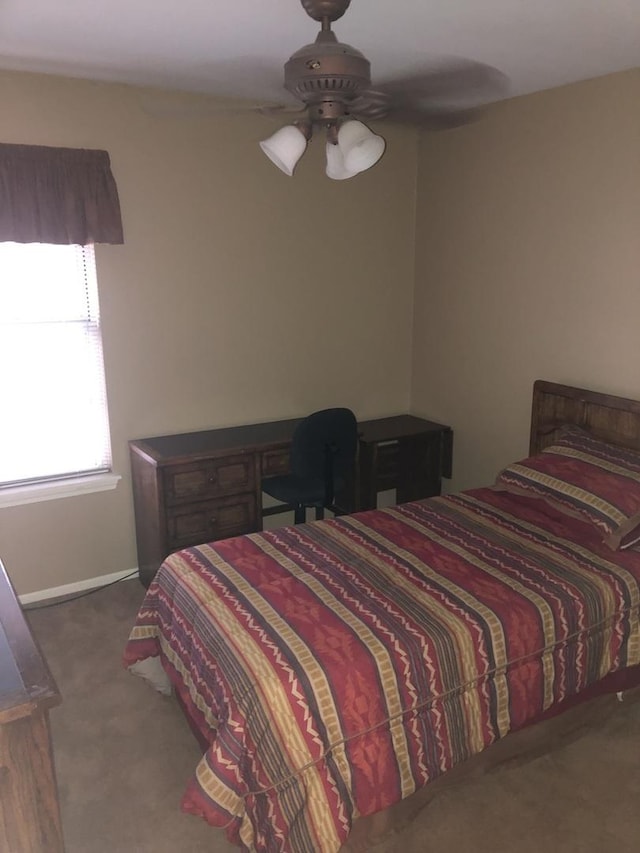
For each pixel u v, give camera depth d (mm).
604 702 2553
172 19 2281
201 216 3543
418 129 4086
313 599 2250
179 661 2291
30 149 3008
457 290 4008
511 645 2160
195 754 2473
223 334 3740
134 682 2869
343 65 1697
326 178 3867
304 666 1925
